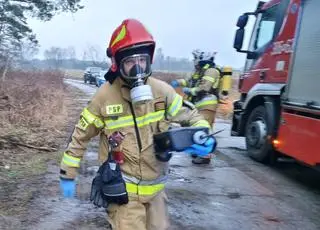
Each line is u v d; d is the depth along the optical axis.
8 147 7.08
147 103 2.55
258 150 7.44
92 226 4.15
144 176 2.60
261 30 7.70
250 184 6.04
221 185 5.90
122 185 2.55
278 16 7.07
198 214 4.67
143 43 2.41
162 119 2.61
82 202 4.80
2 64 18.53
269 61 7.21
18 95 11.88
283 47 6.73
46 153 7.13
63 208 4.58
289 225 4.49
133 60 2.41
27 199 4.79
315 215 4.85
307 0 5.96
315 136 5.46
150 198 2.66
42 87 16.36
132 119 2.54
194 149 2.52
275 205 5.14
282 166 7.32
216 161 7.48
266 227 4.40
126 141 2.55
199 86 6.74
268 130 6.97
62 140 8.38
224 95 6.89
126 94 2.51
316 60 5.54
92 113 2.57
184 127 2.54
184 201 5.08
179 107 2.65
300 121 5.87
